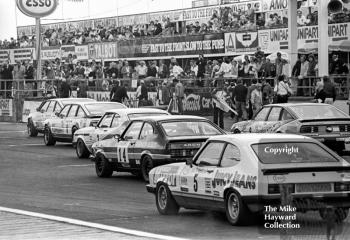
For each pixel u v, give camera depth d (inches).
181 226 486.0
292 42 1298.0
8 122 1850.4
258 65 1333.7
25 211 565.9
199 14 1690.5
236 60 1397.6
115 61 1786.4
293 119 842.2
